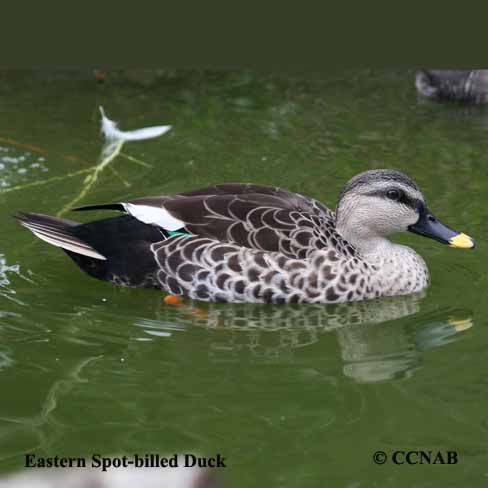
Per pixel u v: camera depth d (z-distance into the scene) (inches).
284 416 368.2
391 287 492.4
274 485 320.8
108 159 612.1
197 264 473.7
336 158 673.0
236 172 649.0
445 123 754.2
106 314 464.4
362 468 331.0
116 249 486.3
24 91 803.4
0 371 403.5
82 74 840.9
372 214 497.7
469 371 406.0
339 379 400.5
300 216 483.8
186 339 440.8
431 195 605.0
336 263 477.7
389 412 370.0
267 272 469.4
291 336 446.0
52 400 379.9
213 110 773.9
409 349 430.9
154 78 837.8
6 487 319.0
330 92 824.3
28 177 634.8
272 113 768.3
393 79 858.8
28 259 524.4
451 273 520.1
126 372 406.0
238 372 407.5
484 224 563.8
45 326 449.7
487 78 799.1
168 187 624.7
